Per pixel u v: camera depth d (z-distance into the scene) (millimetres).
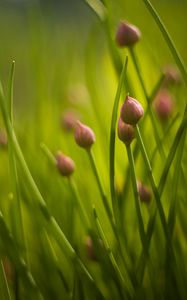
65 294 519
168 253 482
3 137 609
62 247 470
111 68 930
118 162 664
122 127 459
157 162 658
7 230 453
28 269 463
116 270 484
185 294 497
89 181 661
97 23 661
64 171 505
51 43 768
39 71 739
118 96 467
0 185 695
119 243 486
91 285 470
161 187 482
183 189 534
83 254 576
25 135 667
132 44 520
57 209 578
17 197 478
